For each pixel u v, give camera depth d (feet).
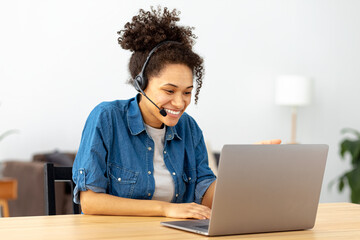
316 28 19.42
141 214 4.41
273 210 3.76
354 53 19.90
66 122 16.46
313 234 3.78
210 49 17.95
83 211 4.61
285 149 3.74
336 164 19.52
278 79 17.81
